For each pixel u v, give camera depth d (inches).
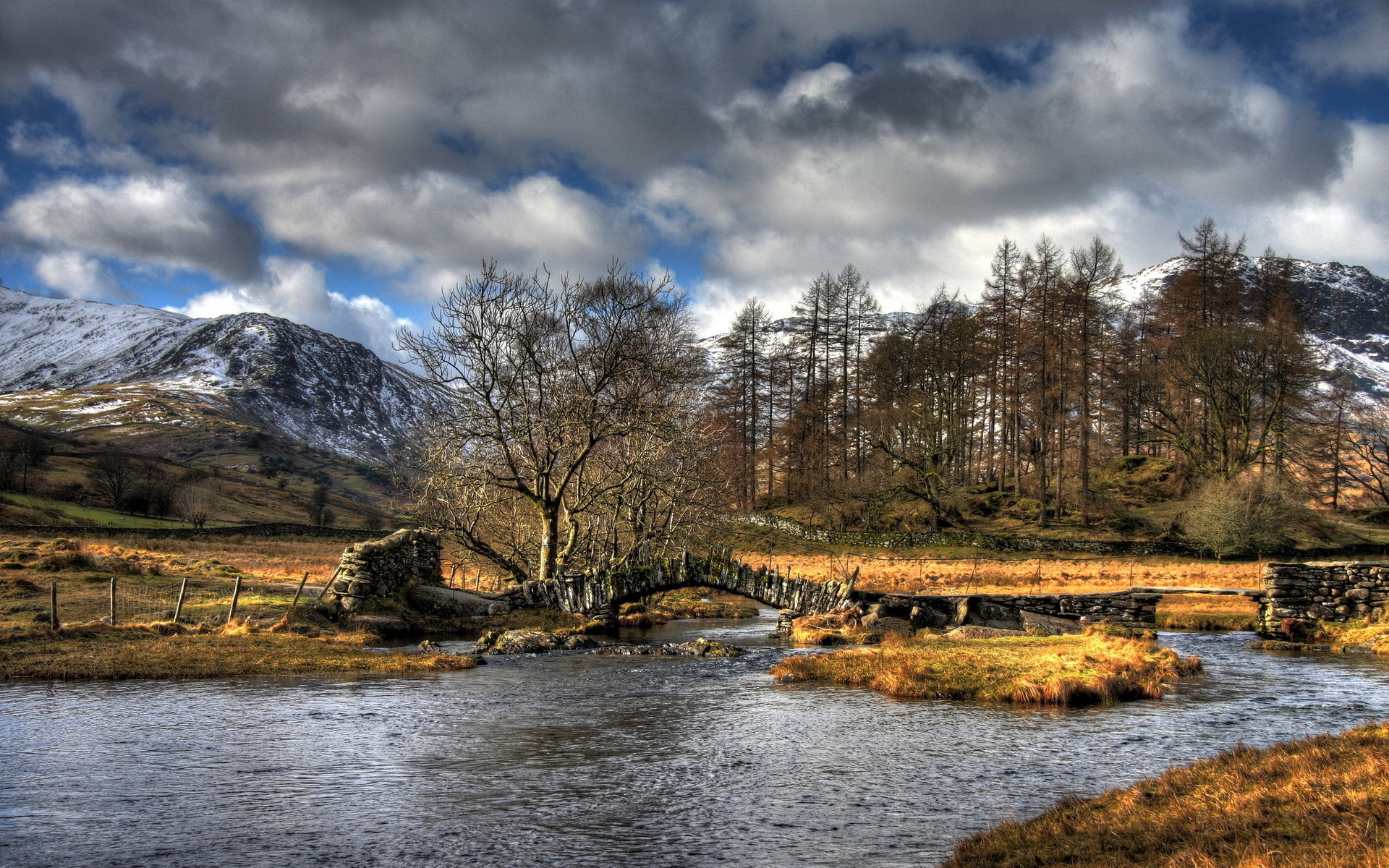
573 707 617.0
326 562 2197.3
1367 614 1117.1
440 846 330.0
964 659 799.1
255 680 721.6
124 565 1409.9
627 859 314.7
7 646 802.2
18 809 371.6
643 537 1504.7
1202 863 263.4
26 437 7140.8
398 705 613.6
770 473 3865.7
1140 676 728.3
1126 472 3459.6
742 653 953.5
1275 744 453.4
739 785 414.3
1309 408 2785.4
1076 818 333.7
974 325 3356.3
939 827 349.7
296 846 328.2
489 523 1567.4
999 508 3334.2
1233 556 2463.1
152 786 406.3
